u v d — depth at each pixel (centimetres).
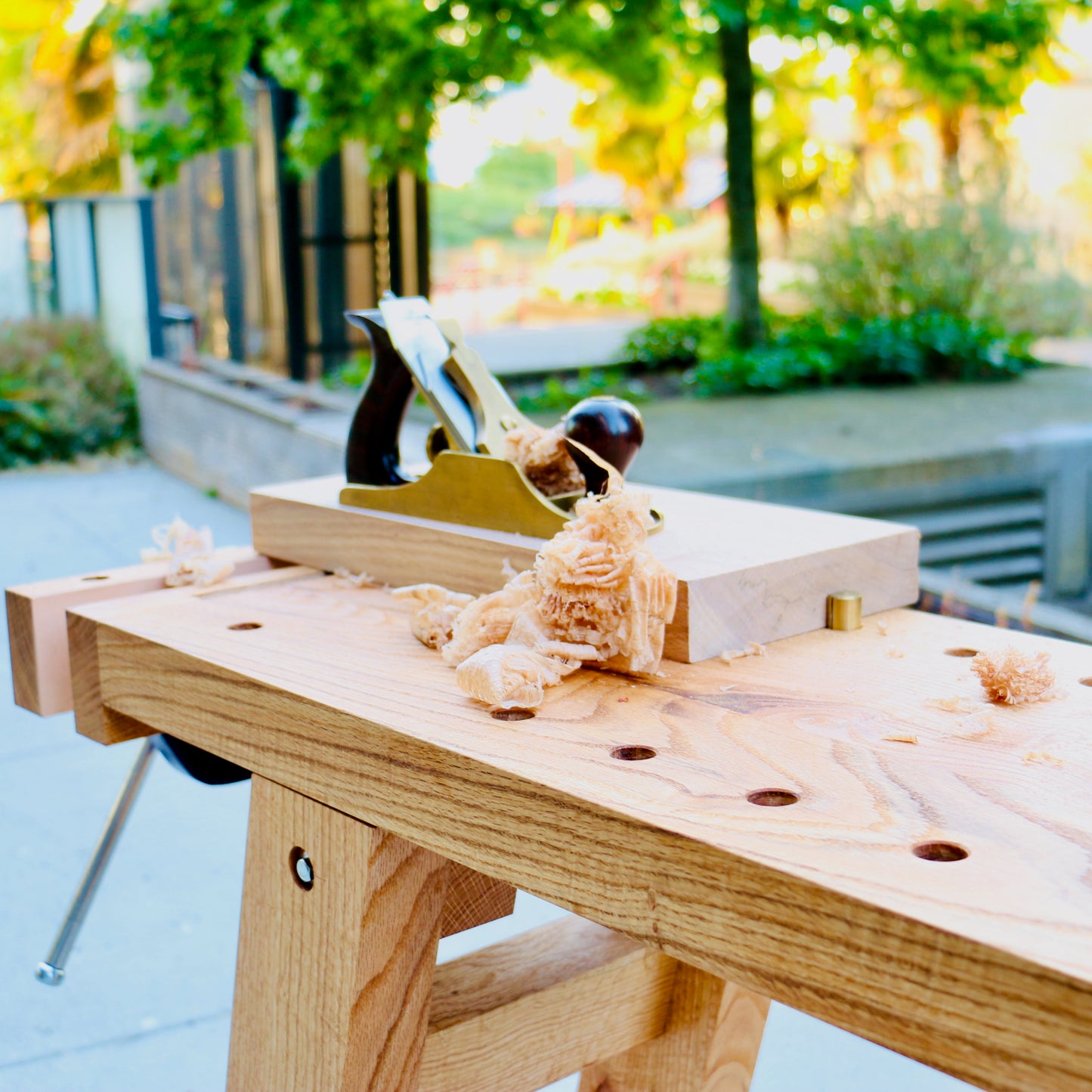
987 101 681
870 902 56
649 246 1536
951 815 67
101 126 808
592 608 90
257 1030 98
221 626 105
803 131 944
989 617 282
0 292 770
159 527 129
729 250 739
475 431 118
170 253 764
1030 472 471
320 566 127
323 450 390
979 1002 53
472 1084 100
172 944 185
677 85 874
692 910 64
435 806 78
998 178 831
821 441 510
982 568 433
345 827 86
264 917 96
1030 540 452
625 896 68
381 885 87
